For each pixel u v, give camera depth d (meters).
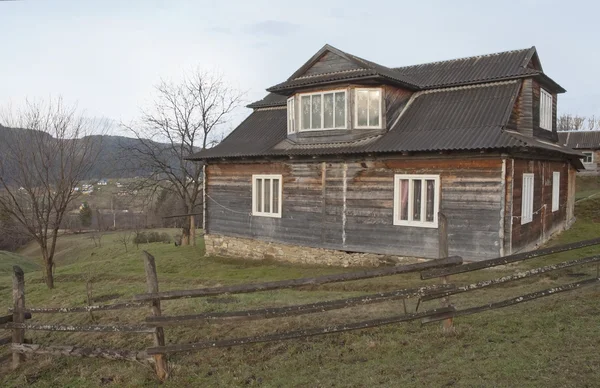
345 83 16.03
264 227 18.61
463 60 18.30
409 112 16.64
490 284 6.76
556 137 20.44
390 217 15.32
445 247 6.59
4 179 15.17
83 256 31.12
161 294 6.36
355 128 16.02
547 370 5.42
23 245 40.66
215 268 18.20
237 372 6.64
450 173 14.12
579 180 44.62
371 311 8.83
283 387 6.05
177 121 27.69
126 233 38.69
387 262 15.45
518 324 7.08
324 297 10.69
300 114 17.23
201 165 26.83
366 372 6.09
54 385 7.22
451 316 6.82
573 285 7.31
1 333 10.86
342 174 16.33
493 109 14.87
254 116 21.98
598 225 21.72
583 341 6.14
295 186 17.59
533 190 15.90
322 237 16.89
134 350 7.52
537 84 16.89
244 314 6.38
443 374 5.68
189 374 6.72
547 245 16.98
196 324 6.44
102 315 10.62
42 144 15.12
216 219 20.34
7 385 7.46
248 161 18.84
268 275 15.98
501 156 13.18
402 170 15.02
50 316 11.39
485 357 6.01
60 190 15.57
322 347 7.11
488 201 13.48
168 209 40.59
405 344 6.82
